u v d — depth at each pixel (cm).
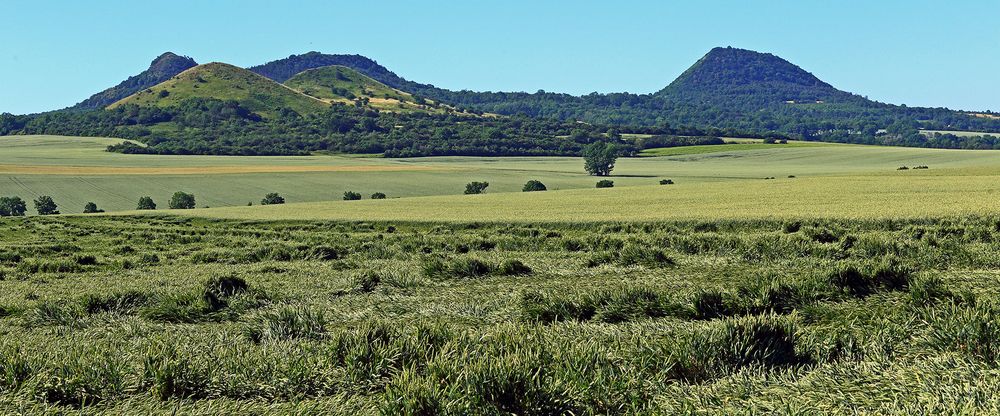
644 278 1759
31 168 14350
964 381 633
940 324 820
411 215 5922
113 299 1645
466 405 685
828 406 634
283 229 5591
